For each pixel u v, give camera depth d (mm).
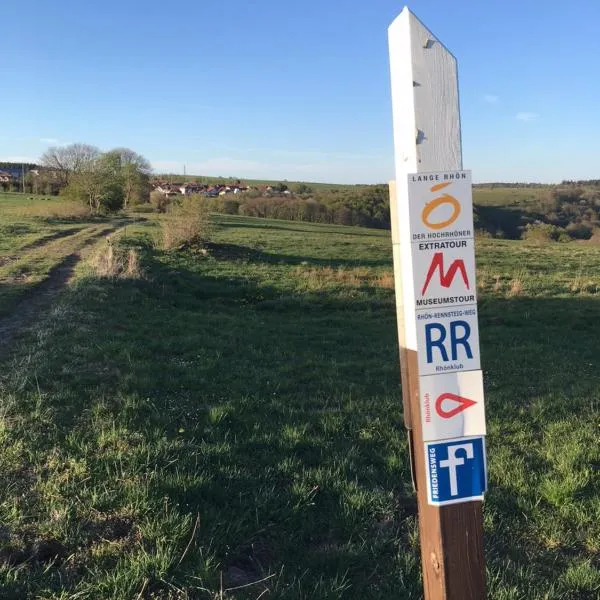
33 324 10992
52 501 4070
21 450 4910
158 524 3811
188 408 6707
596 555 4184
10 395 6266
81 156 75625
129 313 13148
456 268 2268
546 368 10914
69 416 5949
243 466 5125
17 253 22969
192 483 4441
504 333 15211
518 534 4387
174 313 14344
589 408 7898
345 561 3764
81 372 7637
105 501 4094
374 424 6625
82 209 48469
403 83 2273
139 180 65312
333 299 19109
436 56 2234
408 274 2279
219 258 25875
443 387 2299
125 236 29891
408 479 5188
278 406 7086
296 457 5418
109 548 3607
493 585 3574
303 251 30875
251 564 3748
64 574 3367
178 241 26875
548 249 37375
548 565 4000
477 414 2334
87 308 12672
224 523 4012
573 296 20984
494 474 5391
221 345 10812
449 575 2363
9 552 3523
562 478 5324
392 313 17797
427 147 2240
